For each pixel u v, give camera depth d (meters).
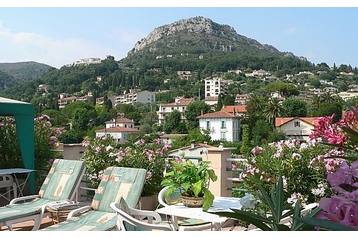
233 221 3.30
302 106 56.47
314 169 3.66
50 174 4.36
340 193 0.89
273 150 4.01
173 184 3.14
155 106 79.50
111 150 5.19
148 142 5.38
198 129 59.81
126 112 71.75
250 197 2.37
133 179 3.62
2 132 6.30
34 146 6.02
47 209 3.69
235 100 83.88
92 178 5.20
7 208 3.75
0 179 5.85
